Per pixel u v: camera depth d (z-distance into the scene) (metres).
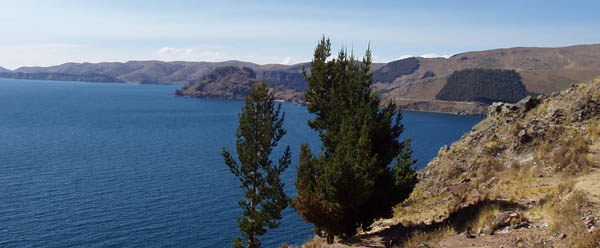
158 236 60.69
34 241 56.88
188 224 66.12
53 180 90.75
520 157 26.91
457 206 21.12
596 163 20.42
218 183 93.31
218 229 64.44
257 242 29.31
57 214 68.12
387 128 21.34
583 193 14.45
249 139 27.70
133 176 97.44
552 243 11.99
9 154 120.50
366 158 19.39
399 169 21.52
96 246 56.31
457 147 35.44
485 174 27.00
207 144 158.25
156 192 83.94
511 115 32.88
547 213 14.82
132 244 57.47
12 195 77.81
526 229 13.95
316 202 19.84
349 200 19.44
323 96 23.62
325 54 23.45
